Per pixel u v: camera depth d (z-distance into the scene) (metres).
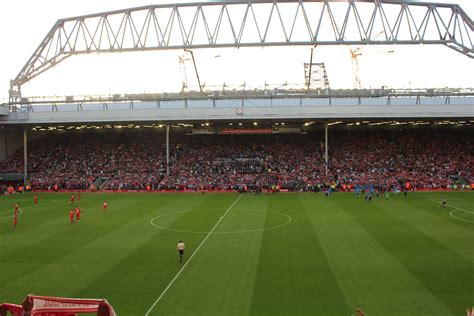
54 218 43.84
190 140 86.94
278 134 86.81
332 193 62.62
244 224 39.34
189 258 28.27
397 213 44.06
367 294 21.42
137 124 78.56
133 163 80.19
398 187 64.25
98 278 24.50
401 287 22.31
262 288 22.48
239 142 85.31
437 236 33.31
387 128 86.31
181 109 72.00
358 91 70.44
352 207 48.66
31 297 11.73
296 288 22.39
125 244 32.28
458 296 21.00
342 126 87.69
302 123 82.25
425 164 74.81
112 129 90.19
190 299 21.17
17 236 35.38
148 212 47.16
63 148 86.12
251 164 78.12
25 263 27.61
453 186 65.81
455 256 27.70
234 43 56.94
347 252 29.02
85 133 90.44
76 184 72.56
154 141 87.06
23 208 51.25
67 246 31.86
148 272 25.47
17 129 85.31
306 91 72.88
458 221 39.41
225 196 61.56
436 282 22.97
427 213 43.91
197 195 63.22
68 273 25.48
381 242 31.59
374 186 65.50
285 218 42.03
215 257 28.41
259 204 52.53
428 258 27.33
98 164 80.44
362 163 76.25
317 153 80.31
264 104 73.25
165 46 59.12
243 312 19.50
